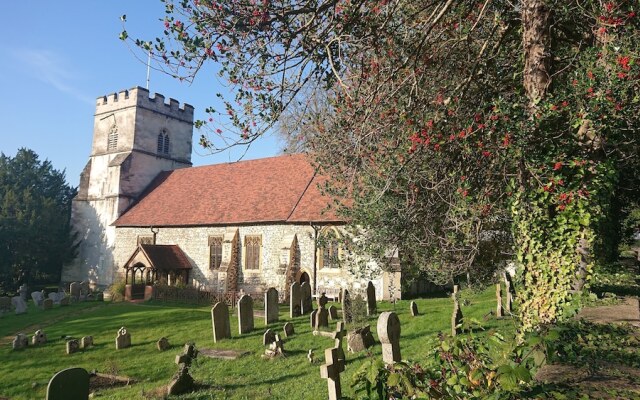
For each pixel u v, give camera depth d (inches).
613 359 180.4
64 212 1963.6
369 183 377.7
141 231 1261.1
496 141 280.7
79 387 285.6
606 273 489.4
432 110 321.7
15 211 1647.4
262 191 1138.0
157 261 1088.2
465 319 167.3
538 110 268.7
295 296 692.1
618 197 442.0
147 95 1443.2
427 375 143.6
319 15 274.7
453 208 346.6
